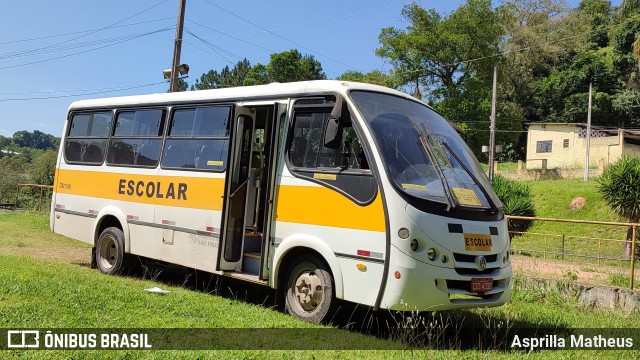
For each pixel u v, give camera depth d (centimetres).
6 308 611
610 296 920
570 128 4519
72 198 1084
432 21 4419
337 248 664
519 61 5956
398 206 621
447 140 741
